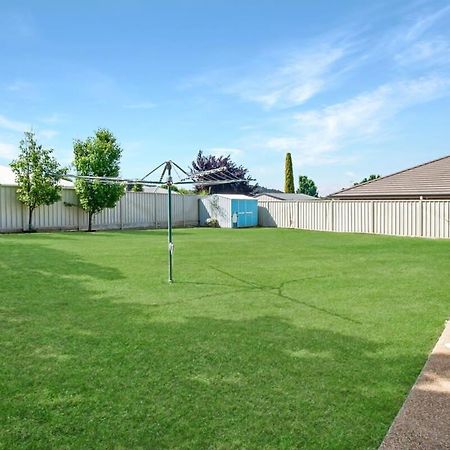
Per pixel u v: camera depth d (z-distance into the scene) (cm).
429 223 1692
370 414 247
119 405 255
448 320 453
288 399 265
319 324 434
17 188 1703
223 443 215
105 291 581
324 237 1612
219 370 311
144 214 2280
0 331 400
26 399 262
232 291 593
